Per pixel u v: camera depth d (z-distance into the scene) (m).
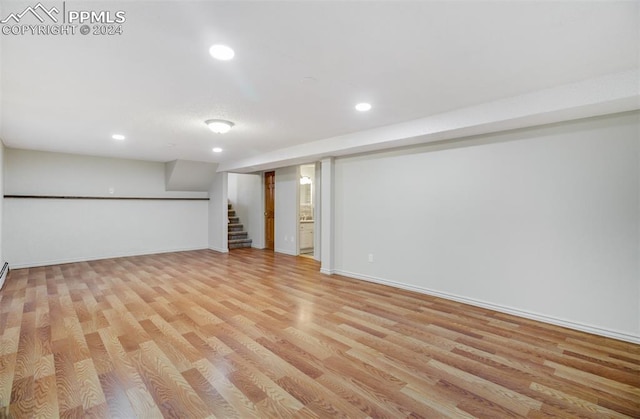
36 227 5.72
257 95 2.80
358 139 4.27
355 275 5.01
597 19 1.65
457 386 2.08
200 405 1.88
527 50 2.00
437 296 4.00
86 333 2.86
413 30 1.75
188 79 2.42
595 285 2.86
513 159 3.32
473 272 3.66
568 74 2.37
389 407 1.87
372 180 4.72
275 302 3.78
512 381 2.14
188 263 6.17
